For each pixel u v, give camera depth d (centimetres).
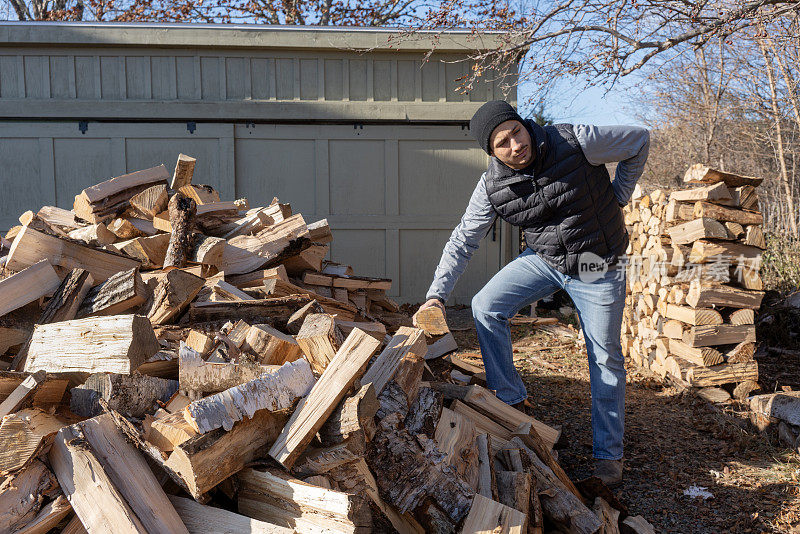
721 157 1257
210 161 704
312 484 169
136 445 172
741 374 428
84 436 169
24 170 681
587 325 288
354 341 191
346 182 724
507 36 620
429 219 732
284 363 207
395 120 716
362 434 186
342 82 708
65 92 677
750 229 427
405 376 215
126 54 681
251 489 175
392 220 729
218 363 189
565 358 540
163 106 687
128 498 162
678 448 347
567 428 372
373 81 711
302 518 164
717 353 426
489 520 186
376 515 193
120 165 691
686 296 439
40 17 1399
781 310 598
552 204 263
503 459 241
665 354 468
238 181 712
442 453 202
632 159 264
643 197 520
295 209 720
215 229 343
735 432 360
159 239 307
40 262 237
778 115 952
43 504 165
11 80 671
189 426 165
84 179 688
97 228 309
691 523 265
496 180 269
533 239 283
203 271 296
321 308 252
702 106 1129
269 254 319
